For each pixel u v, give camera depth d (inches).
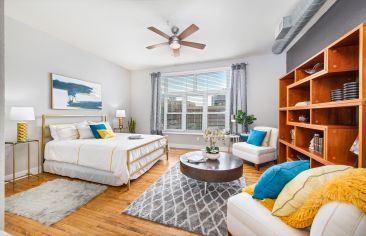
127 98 226.4
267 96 175.9
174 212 75.5
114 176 100.0
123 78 218.8
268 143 143.7
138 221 70.2
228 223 53.1
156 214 74.1
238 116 167.6
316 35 108.3
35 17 108.9
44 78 128.9
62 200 84.6
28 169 114.0
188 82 213.6
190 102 214.4
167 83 223.0
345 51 67.9
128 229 65.5
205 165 93.6
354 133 68.1
